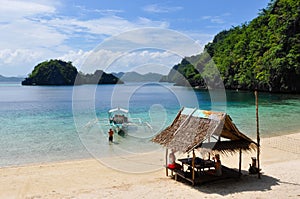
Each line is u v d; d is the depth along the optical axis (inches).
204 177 405.4
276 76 2284.7
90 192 384.5
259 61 2524.6
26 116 1235.9
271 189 374.3
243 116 1206.3
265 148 635.5
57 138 793.6
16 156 618.5
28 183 431.2
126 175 460.4
